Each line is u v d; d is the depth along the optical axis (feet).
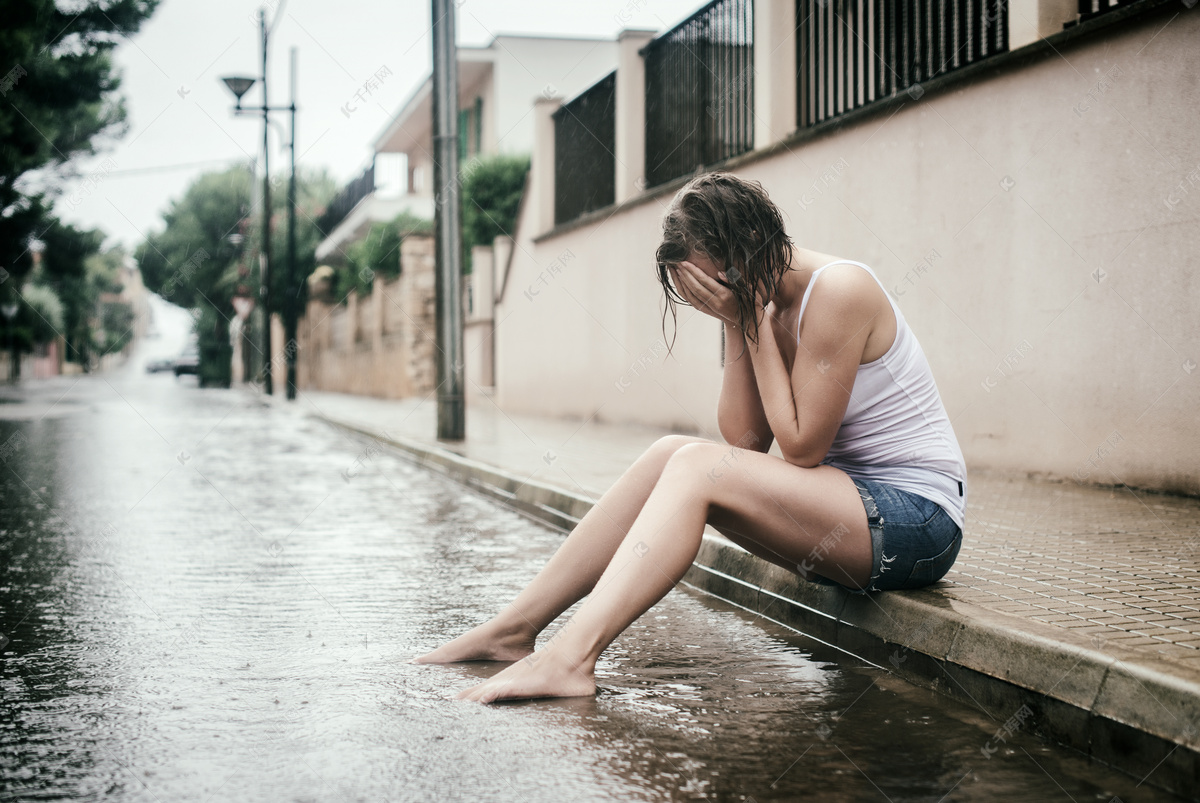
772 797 6.10
